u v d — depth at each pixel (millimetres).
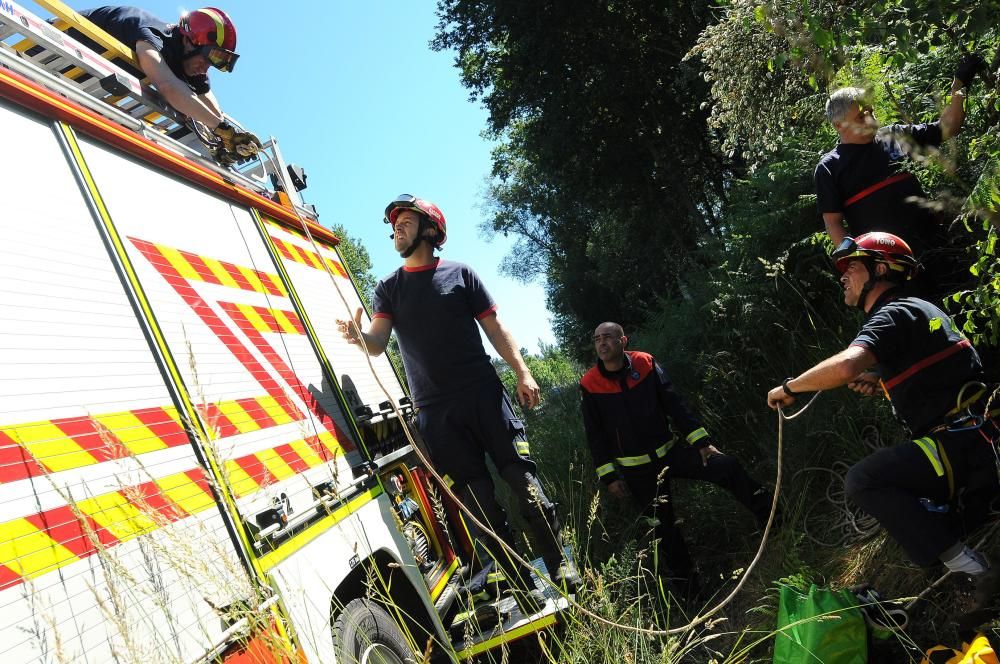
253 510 2430
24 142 2225
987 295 2617
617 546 5023
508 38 22516
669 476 4805
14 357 1797
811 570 3729
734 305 5965
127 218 2555
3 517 1593
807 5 2258
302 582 2508
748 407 5520
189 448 2264
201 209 3203
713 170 22766
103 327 2154
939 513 2893
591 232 33719
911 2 2393
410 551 3516
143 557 1916
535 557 4477
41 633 1552
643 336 8836
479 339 3963
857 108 3346
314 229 4688
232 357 2787
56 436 1814
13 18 2764
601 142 22844
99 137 2633
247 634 2080
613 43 21203
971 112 2996
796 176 5621
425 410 3912
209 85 4273
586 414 5008
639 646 2867
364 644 2840
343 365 3916
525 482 3762
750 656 3455
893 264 2957
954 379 2734
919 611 3104
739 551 4672
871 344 2760
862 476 2867
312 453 3039
